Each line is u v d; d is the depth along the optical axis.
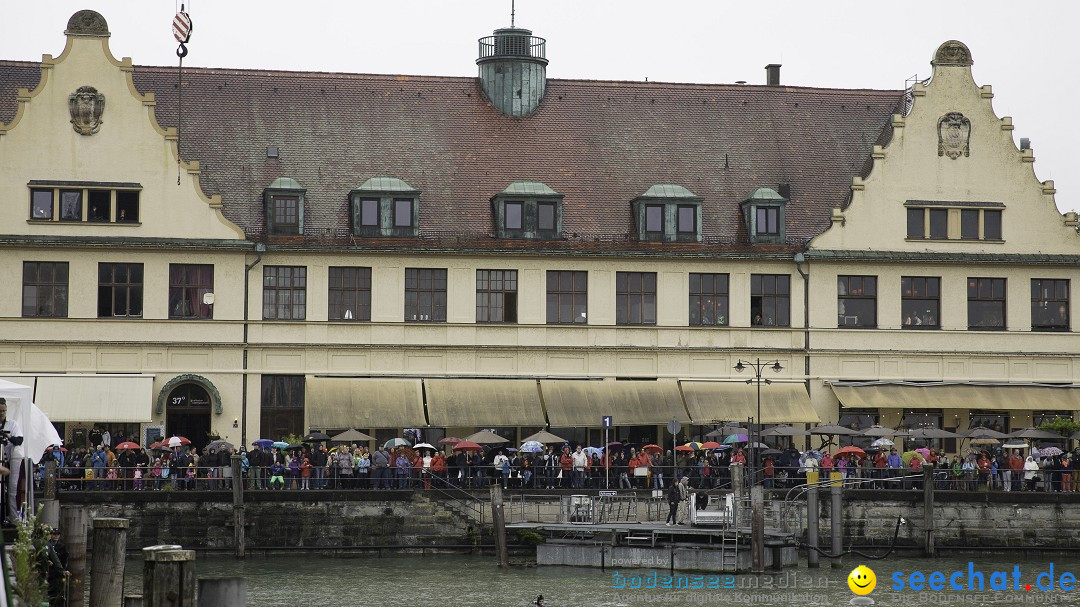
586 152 76.56
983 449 73.25
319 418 69.06
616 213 74.50
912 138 75.50
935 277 75.50
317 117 75.56
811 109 80.50
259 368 70.25
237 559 60.72
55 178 69.12
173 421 69.81
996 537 65.44
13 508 34.22
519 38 77.94
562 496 63.81
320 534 61.97
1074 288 76.31
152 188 69.94
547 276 72.94
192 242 69.69
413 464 65.88
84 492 59.81
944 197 75.50
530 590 53.72
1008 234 75.94
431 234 72.25
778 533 61.34
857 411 74.19
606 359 72.88
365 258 71.50
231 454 62.75
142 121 70.12
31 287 69.06
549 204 73.12
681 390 72.81
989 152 76.00
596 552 59.56
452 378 71.69
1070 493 65.69
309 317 70.81
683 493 62.50
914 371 74.81
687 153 77.38
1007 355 75.44
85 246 69.06
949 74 76.06
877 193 75.06
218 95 75.31
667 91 80.00
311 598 51.38
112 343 69.12
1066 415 75.69
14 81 73.44
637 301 73.50
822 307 74.38
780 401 73.00
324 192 72.75
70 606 37.53
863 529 65.06
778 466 67.12
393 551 62.50
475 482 64.81
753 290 74.19
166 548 29.44
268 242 70.44
